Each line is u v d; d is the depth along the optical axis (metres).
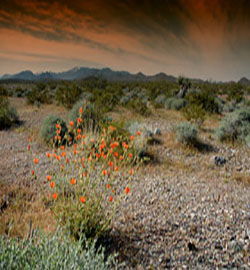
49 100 18.34
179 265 2.38
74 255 1.76
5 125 9.15
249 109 8.83
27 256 1.69
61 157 5.05
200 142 7.82
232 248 2.68
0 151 6.15
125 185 4.21
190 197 4.01
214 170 5.71
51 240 1.89
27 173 4.60
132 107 13.26
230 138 8.05
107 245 2.55
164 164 5.82
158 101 19.95
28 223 2.75
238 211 3.58
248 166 6.06
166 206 3.58
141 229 2.91
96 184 2.87
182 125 7.84
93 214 2.62
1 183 4.07
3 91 21.31
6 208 3.23
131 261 2.35
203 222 3.19
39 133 7.48
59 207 2.69
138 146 5.81
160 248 2.59
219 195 4.18
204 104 14.07
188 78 20.73
